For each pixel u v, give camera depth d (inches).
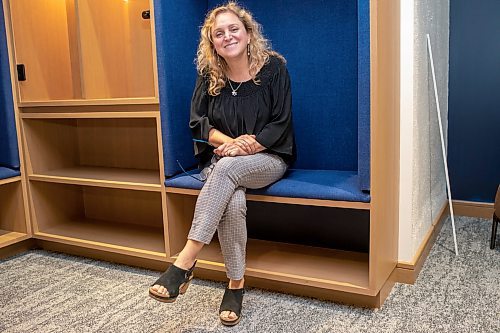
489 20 105.2
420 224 82.7
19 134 94.3
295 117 85.0
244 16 71.9
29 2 94.3
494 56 105.7
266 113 72.6
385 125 66.2
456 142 112.3
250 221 90.7
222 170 64.2
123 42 97.3
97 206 106.0
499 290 71.3
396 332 60.3
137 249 84.7
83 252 92.7
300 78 83.7
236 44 70.2
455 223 107.1
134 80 97.5
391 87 68.6
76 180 89.0
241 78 73.4
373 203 63.1
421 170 82.4
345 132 81.4
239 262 65.8
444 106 107.1
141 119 97.4
